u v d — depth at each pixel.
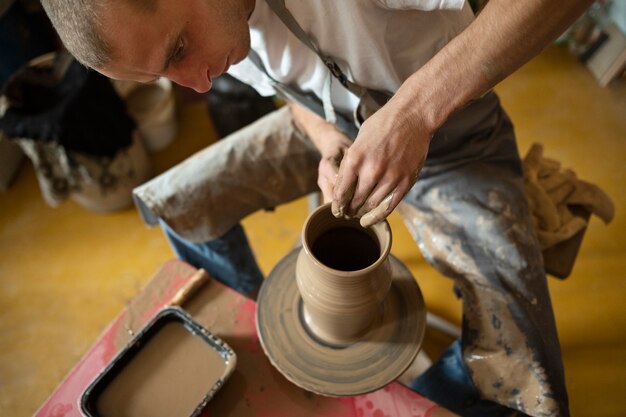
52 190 1.88
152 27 0.61
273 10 0.81
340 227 0.89
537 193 1.30
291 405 0.93
